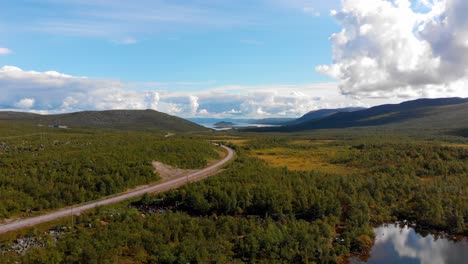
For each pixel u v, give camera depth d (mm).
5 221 64312
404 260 67688
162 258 54031
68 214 68750
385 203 93250
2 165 88562
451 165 121438
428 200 91562
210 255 56688
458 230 81625
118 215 69750
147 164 100938
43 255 50375
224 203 77250
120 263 52812
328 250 65500
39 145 121500
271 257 60656
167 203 79688
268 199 78875
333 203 81875
